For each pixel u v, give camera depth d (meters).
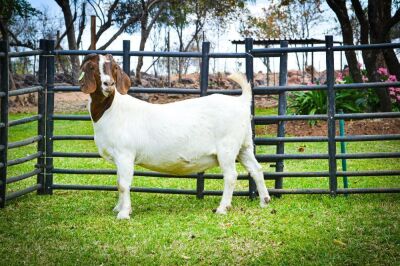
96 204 8.38
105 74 7.18
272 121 8.66
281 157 8.52
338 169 11.10
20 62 37.97
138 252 6.25
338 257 6.00
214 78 31.89
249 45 8.50
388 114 8.29
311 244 6.41
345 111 18.84
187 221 7.38
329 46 8.38
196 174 8.62
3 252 6.25
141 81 31.70
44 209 8.06
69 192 9.21
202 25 36.03
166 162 7.72
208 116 7.67
